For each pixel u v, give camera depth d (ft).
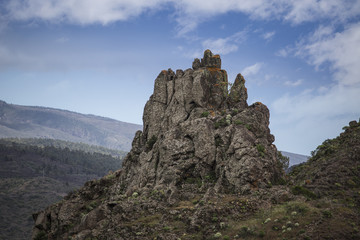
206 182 197.67
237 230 156.97
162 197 190.60
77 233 195.83
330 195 190.08
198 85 230.68
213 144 207.31
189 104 231.30
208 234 158.81
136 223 173.27
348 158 231.71
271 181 190.70
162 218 173.47
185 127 216.54
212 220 165.07
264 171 189.26
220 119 216.74
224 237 152.87
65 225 223.71
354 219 151.43
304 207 161.48
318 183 210.38
